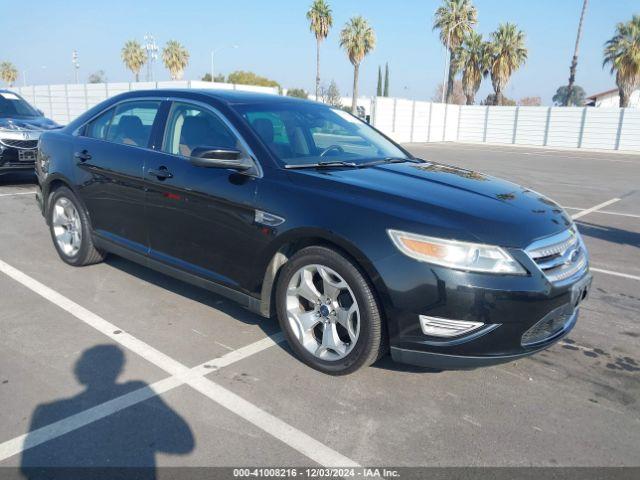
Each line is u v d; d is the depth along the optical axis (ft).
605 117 109.81
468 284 9.16
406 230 9.50
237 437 8.88
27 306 14.01
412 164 13.58
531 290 9.35
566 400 10.43
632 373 11.62
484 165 63.10
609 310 15.29
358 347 10.21
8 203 27.12
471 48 143.64
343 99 206.90
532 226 10.02
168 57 188.96
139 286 15.65
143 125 14.52
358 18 137.69
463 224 9.51
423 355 9.64
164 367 11.09
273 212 11.04
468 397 10.37
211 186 12.16
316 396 10.17
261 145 11.96
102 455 8.33
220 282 12.49
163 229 13.55
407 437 9.05
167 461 8.25
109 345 11.98
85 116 16.65
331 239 10.16
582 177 51.78
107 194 14.99
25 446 8.47
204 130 13.00
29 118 33.14
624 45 116.47
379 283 9.62
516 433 9.29
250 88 87.30
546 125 117.70
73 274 16.49
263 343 12.31
